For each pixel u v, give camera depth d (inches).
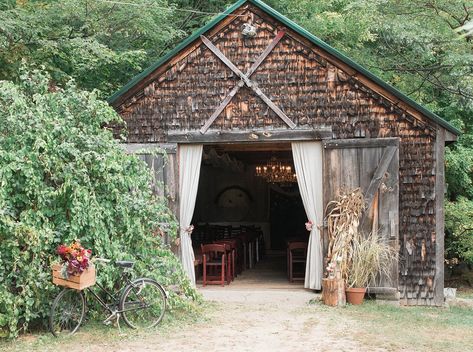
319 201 398.3
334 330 303.9
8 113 295.1
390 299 382.9
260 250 646.5
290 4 628.4
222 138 403.2
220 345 271.6
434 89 617.9
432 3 476.7
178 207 410.3
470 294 477.1
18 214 287.9
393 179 385.1
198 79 408.8
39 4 523.5
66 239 290.4
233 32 406.0
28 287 275.3
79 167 301.7
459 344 279.1
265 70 401.4
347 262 379.2
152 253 333.7
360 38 559.2
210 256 465.7
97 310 304.7
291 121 396.5
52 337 278.1
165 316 324.5
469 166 557.3
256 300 392.5
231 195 700.0
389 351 264.4
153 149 352.8
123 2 520.7
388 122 390.0
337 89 394.3
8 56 466.6
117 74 609.3
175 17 639.1
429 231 387.5
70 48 519.8
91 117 327.9
